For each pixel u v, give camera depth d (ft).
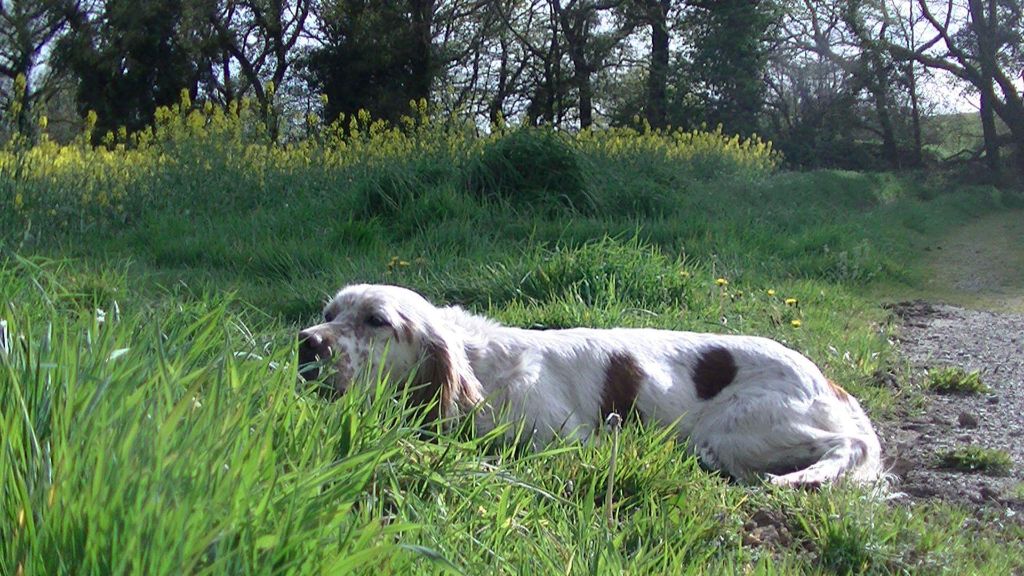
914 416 18.56
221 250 29.81
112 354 8.43
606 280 24.49
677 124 116.88
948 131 130.41
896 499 13.50
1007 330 28.09
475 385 13.60
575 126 131.75
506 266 26.11
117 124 107.55
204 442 6.98
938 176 110.52
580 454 11.91
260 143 44.45
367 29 110.42
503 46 129.59
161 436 6.66
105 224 33.42
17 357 8.01
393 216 34.32
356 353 12.67
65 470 6.13
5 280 12.58
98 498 5.85
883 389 19.85
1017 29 115.44
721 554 10.23
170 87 109.29
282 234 32.32
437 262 28.27
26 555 5.63
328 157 42.34
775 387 14.73
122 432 6.61
